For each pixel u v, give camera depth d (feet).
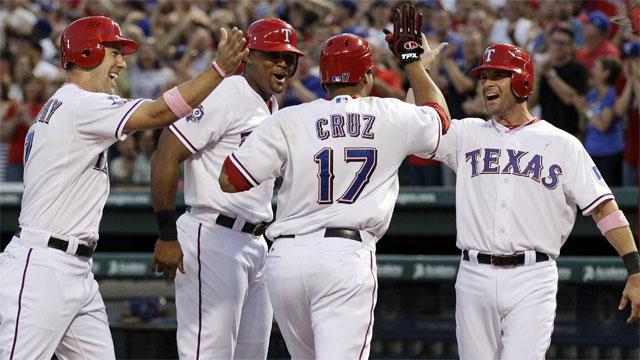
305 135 69.36
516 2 142.00
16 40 154.40
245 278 78.33
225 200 76.89
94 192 71.92
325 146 69.00
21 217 72.74
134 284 110.73
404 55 74.54
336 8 144.56
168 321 109.91
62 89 72.54
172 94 68.54
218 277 77.00
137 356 110.32
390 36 75.25
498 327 74.84
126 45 75.31
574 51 122.42
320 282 68.28
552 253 74.84
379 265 105.91
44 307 69.67
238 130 76.54
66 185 70.64
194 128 74.54
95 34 72.38
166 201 75.82
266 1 160.35
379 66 124.57
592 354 106.22
